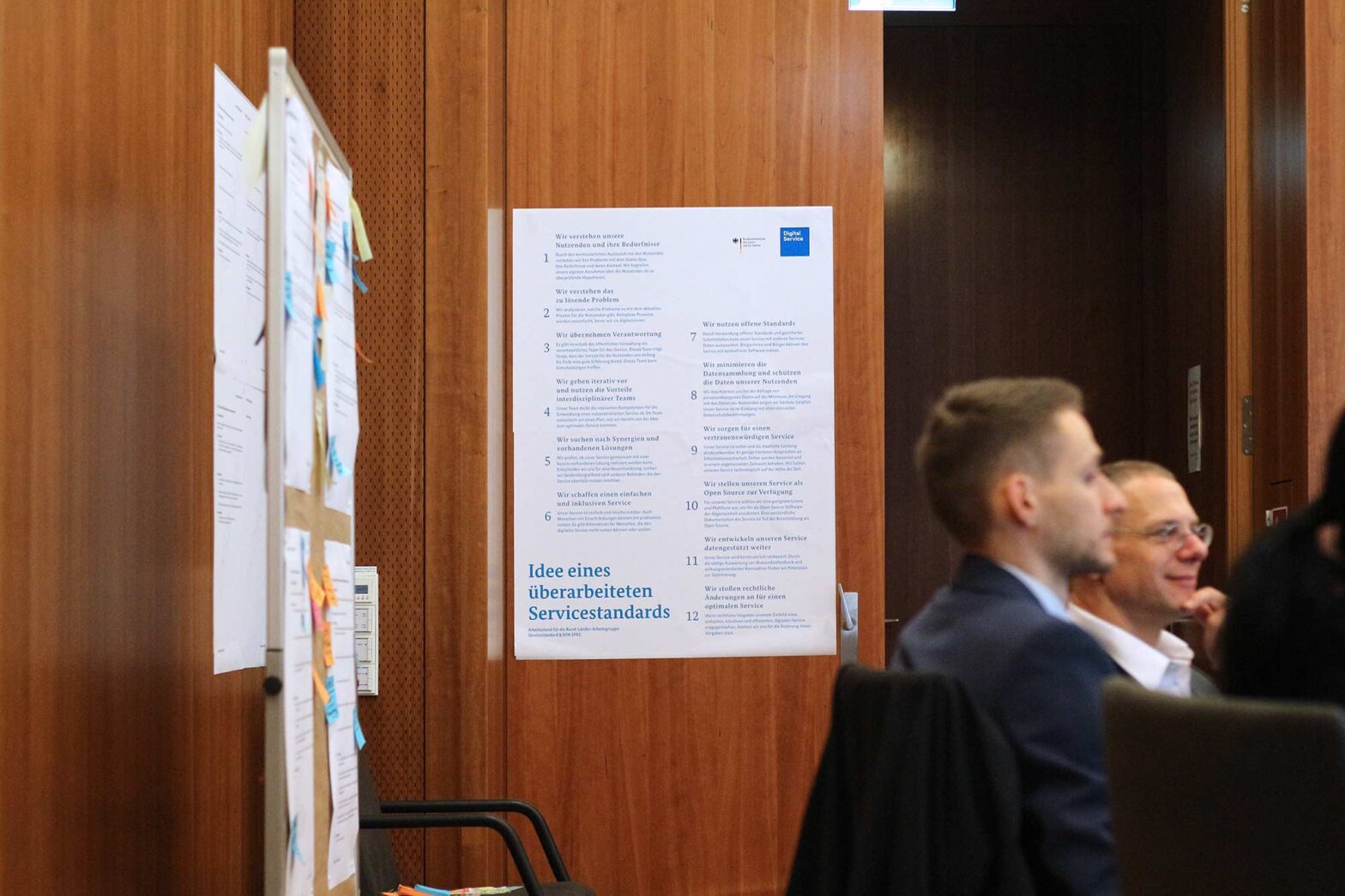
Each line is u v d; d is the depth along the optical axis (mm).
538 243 3680
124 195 2350
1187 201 4523
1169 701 1363
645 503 3656
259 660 3107
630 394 3664
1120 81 5137
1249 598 1413
